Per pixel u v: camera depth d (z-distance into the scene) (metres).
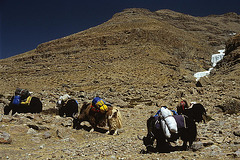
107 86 35.97
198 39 103.25
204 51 82.75
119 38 78.50
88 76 45.66
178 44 80.12
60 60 65.62
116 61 58.91
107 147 7.32
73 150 7.01
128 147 7.29
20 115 10.88
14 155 6.46
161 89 30.72
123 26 99.06
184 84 34.03
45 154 6.68
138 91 29.22
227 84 27.05
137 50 67.12
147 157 5.80
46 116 12.27
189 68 63.88
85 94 27.20
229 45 52.09
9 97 23.41
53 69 55.00
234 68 38.97
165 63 60.66
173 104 18.94
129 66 54.31
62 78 45.28
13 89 35.41
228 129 8.05
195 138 6.27
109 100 20.61
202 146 6.12
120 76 45.31
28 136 8.47
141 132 10.08
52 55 74.62
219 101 17.41
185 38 90.75
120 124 9.85
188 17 171.38
